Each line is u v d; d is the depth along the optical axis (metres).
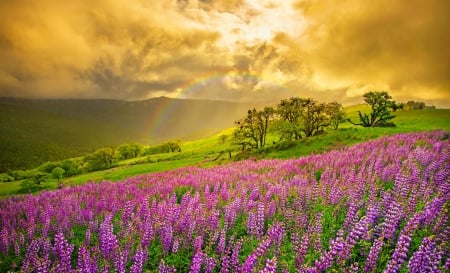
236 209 16.05
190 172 32.75
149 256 13.25
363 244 11.35
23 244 15.03
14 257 14.38
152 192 22.28
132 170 93.94
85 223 17.14
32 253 13.18
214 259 11.78
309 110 91.69
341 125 137.25
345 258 10.39
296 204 16.09
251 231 14.07
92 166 156.50
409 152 25.72
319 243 11.94
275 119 93.81
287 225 14.55
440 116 132.38
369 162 23.98
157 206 18.03
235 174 26.95
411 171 18.78
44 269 11.54
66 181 104.38
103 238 13.23
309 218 14.77
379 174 19.50
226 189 20.75
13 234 15.44
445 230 11.61
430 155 22.12
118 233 14.62
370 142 37.44
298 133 91.94
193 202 17.20
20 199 25.80
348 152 30.59
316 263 10.13
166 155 149.12
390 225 11.60
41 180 120.00
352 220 13.11
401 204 12.88
